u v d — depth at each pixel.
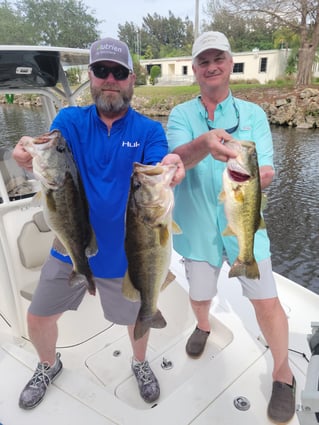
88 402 2.04
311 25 23.12
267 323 2.09
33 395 2.02
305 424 1.32
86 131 1.99
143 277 1.75
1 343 2.60
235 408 2.02
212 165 2.24
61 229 1.81
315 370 1.38
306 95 20.92
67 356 2.87
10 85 3.10
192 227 2.37
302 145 15.40
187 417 1.97
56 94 3.43
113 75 1.87
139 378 2.37
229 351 2.41
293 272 6.91
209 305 2.56
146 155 1.96
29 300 2.80
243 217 1.88
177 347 2.71
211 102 2.33
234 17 25.39
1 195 2.78
